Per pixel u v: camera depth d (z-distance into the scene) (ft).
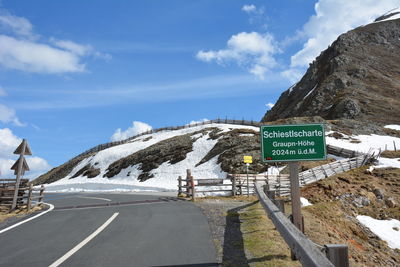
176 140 187.52
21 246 24.50
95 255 20.93
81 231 29.50
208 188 89.92
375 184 74.90
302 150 22.31
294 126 22.65
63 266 18.78
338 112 203.00
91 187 144.25
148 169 160.45
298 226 20.86
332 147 112.47
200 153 152.05
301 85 340.18
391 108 197.16
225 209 42.19
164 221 33.47
